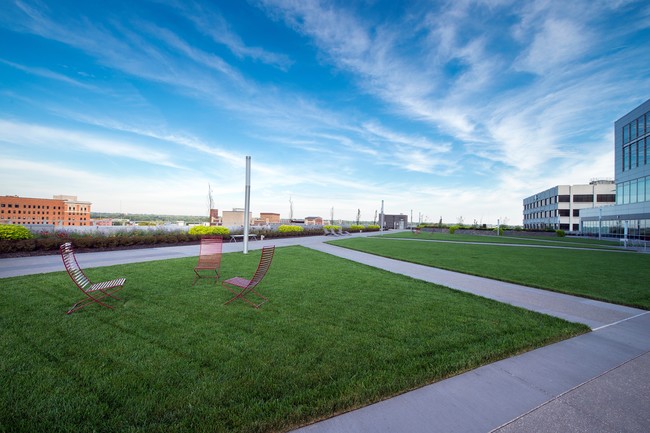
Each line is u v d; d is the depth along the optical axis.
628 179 43.47
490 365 4.09
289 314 5.82
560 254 18.73
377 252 17.45
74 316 5.39
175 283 8.06
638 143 41.53
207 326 5.09
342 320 5.57
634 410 3.17
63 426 2.69
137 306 6.05
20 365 3.67
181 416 2.87
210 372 3.63
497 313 6.28
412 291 8.00
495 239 35.06
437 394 3.36
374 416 2.96
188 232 20.84
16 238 12.38
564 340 5.08
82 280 6.20
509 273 11.39
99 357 3.93
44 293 6.71
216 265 8.96
